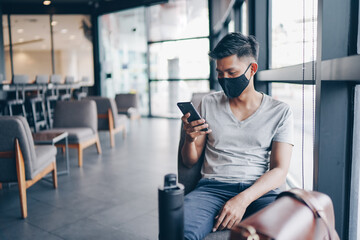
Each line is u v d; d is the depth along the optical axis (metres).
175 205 0.89
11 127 2.35
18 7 8.81
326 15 1.26
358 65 0.97
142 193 2.97
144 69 9.06
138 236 2.15
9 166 2.42
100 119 5.08
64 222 2.38
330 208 0.84
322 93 1.30
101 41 9.30
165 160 4.18
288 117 1.40
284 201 0.80
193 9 7.71
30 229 2.27
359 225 1.40
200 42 7.80
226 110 1.47
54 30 9.25
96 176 3.53
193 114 1.36
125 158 4.33
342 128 1.33
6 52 8.95
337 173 1.36
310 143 2.67
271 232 0.67
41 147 3.00
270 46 2.51
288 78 1.74
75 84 8.06
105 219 2.42
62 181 3.36
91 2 8.89
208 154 1.51
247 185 1.37
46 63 9.43
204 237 1.21
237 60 1.34
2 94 6.09
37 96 6.27
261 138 1.40
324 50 1.28
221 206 1.33
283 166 1.35
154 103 8.98
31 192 3.03
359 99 1.29
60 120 4.40
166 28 8.38
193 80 8.17
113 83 9.40
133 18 8.91
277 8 2.48
